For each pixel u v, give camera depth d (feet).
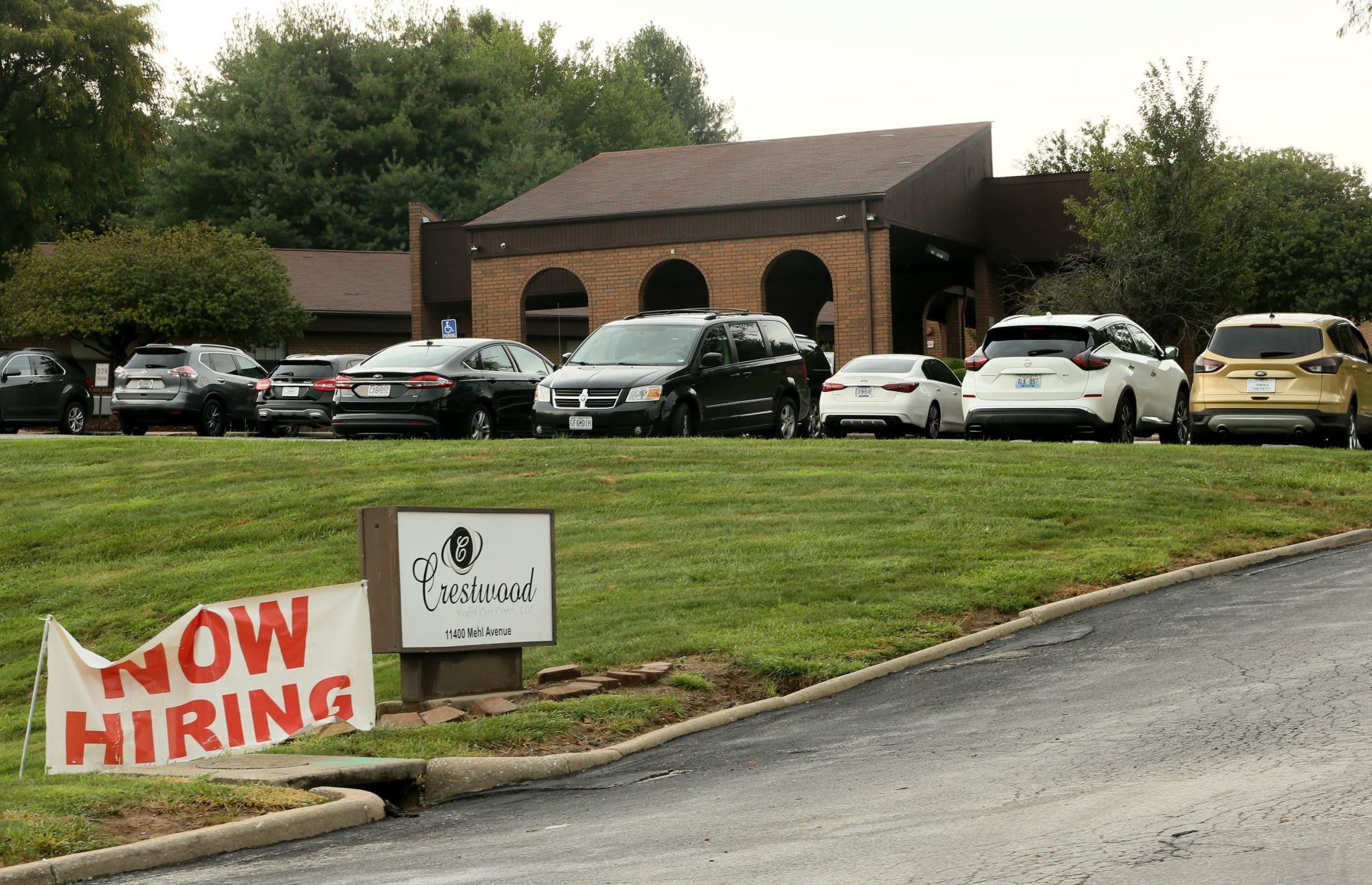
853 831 23.79
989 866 20.92
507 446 74.43
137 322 150.20
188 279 151.43
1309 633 36.86
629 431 78.59
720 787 28.40
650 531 55.72
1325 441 81.66
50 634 30.76
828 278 183.42
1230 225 136.67
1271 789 23.85
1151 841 21.48
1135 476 63.26
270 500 66.95
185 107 238.07
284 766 30.40
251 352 180.75
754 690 37.17
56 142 162.81
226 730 32.63
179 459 79.10
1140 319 135.85
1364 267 199.93
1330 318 80.43
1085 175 154.61
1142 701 31.63
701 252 142.72
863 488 61.77
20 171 160.25
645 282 145.89
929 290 179.93
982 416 77.15
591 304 147.64
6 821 25.55
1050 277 148.46
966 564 48.06
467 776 30.40
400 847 25.50
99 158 168.86
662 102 370.32
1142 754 27.20
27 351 116.88
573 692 36.55
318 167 232.94
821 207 137.28
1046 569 47.16
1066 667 36.35
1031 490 60.39
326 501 65.72
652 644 40.27
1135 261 134.62
